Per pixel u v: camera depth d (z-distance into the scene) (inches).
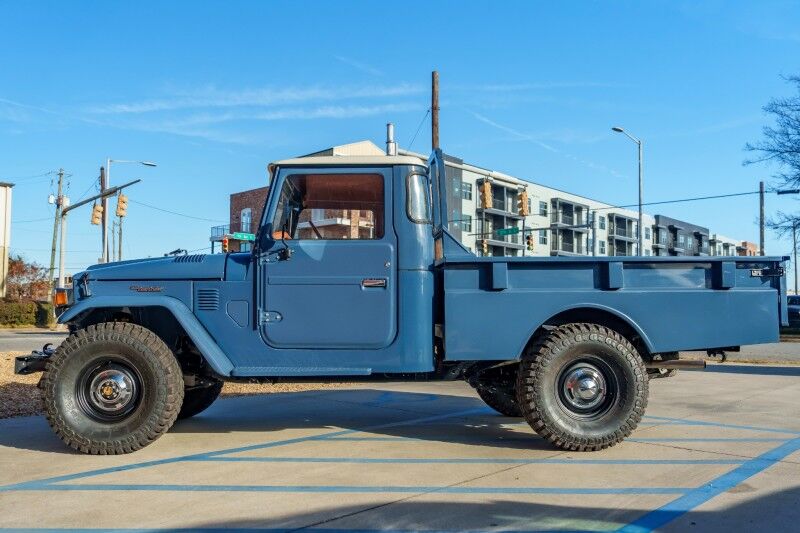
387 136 233.6
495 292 212.1
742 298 220.2
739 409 300.0
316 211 217.3
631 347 209.9
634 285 217.2
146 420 207.0
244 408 304.2
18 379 362.0
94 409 210.1
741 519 146.4
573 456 204.7
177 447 220.2
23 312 1432.1
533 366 208.2
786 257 222.5
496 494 165.3
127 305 214.5
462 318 211.2
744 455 205.9
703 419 272.7
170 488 171.9
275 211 216.2
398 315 212.2
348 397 339.9
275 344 213.9
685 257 217.5
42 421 268.1
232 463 197.6
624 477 180.2
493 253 2581.2
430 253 217.5
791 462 196.7
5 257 1556.3
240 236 302.4
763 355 737.0
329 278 213.6
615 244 3240.7
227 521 146.8
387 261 213.3
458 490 168.9
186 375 231.9
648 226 3444.9
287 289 213.9
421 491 168.2
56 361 207.8
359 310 212.5
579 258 213.5
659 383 401.1
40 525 144.8
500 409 272.2
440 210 233.0
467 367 224.5
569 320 222.2
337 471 187.8
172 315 225.5
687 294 217.6
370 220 215.5
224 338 215.8
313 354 213.9
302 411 295.7
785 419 273.1
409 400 329.4
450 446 220.4
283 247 213.8
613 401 209.5
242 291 216.2
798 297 1320.1
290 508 155.3
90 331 209.3
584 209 3043.8
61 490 170.4
